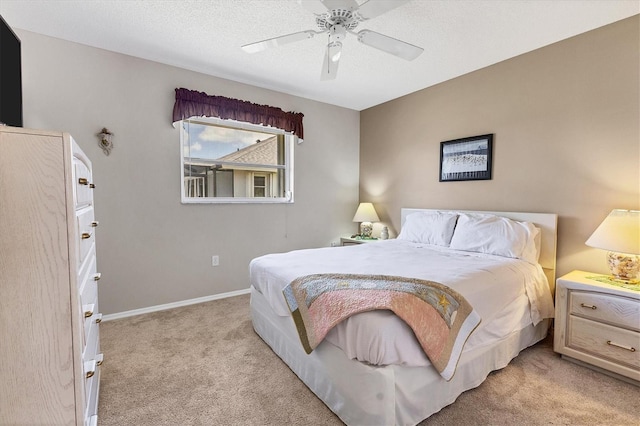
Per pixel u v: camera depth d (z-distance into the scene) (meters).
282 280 1.98
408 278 1.73
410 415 1.41
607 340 1.89
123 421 1.51
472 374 1.72
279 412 1.58
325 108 4.14
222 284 3.39
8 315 0.97
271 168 3.79
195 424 1.50
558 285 2.11
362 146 4.48
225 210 3.39
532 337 2.25
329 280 1.75
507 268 2.11
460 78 3.23
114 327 2.60
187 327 2.61
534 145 2.68
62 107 2.52
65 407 1.04
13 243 0.96
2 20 1.39
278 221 3.79
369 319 1.35
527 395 1.70
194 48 2.66
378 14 1.72
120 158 2.77
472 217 2.83
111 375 1.90
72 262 1.03
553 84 2.55
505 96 2.87
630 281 1.99
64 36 2.47
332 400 1.56
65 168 1.02
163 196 3.00
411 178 3.80
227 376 1.90
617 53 2.22
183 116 2.99
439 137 3.46
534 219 2.62
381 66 3.00
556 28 2.31
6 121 1.42
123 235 2.81
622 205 2.22
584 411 1.57
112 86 2.72
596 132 2.33
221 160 3.42
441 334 1.45
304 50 2.69
